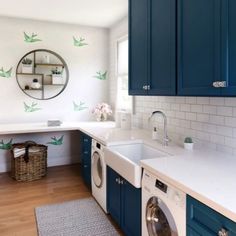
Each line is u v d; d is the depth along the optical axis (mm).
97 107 4363
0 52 3904
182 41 1870
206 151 2123
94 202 2973
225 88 1481
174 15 1946
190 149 2209
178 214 1395
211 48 1583
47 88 4250
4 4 3330
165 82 2096
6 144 4055
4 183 3566
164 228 1612
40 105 4227
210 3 1581
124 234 2322
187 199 1333
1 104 3980
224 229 1089
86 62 4457
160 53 2154
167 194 1493
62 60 4285
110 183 2510
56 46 4227
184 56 1854
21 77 4078
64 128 3619
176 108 2605
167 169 1616
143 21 2414
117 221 2381
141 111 3389
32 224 2494
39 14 3748
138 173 1818
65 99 4375
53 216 2643
